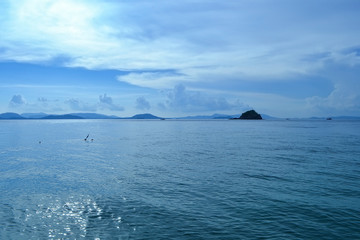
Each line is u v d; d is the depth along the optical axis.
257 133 85.44
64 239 11.94
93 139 65.75
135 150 43.03
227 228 12.82
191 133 90.06
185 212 14.86
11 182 21.58
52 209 15.44
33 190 19.23
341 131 93.69
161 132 97.88
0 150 43.38
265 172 24.77
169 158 34.03
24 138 68.75
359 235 12.05
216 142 55.91
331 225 13.09
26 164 30.02
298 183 20.69
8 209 15.45
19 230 12.82
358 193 17.97
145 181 21.75
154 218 14.05
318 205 15.76
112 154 38.25
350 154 35.62
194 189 19.28
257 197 17.31
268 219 13.84
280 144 49.72
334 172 24.48
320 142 52.78
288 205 15.79
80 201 16.80
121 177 23.23
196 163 30.05
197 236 12.04
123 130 115.06
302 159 31.92
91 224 13.41
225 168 26.89
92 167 28.02
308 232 12.38
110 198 17.34
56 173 25.02
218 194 18.02
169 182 21.34
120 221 13.73
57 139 65.94
